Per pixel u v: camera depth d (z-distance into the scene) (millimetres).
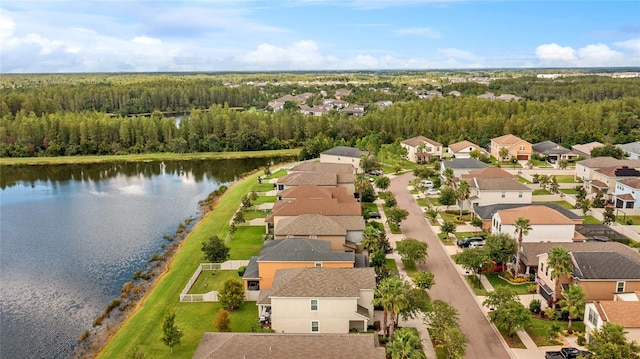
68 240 82625
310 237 67125
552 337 47625
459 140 158250
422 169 118250
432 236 77375
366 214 86625
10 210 101562
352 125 172625
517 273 61375
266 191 107750
